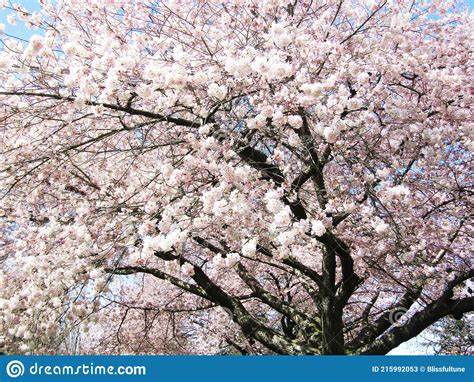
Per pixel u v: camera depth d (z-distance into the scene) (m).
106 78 4.22
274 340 5.93
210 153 4.14
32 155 4.86
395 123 4.77
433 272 5.23
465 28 5.69
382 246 4.89
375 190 4.64
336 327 5.40
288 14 5.06
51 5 4.70
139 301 9.25
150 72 3.86
